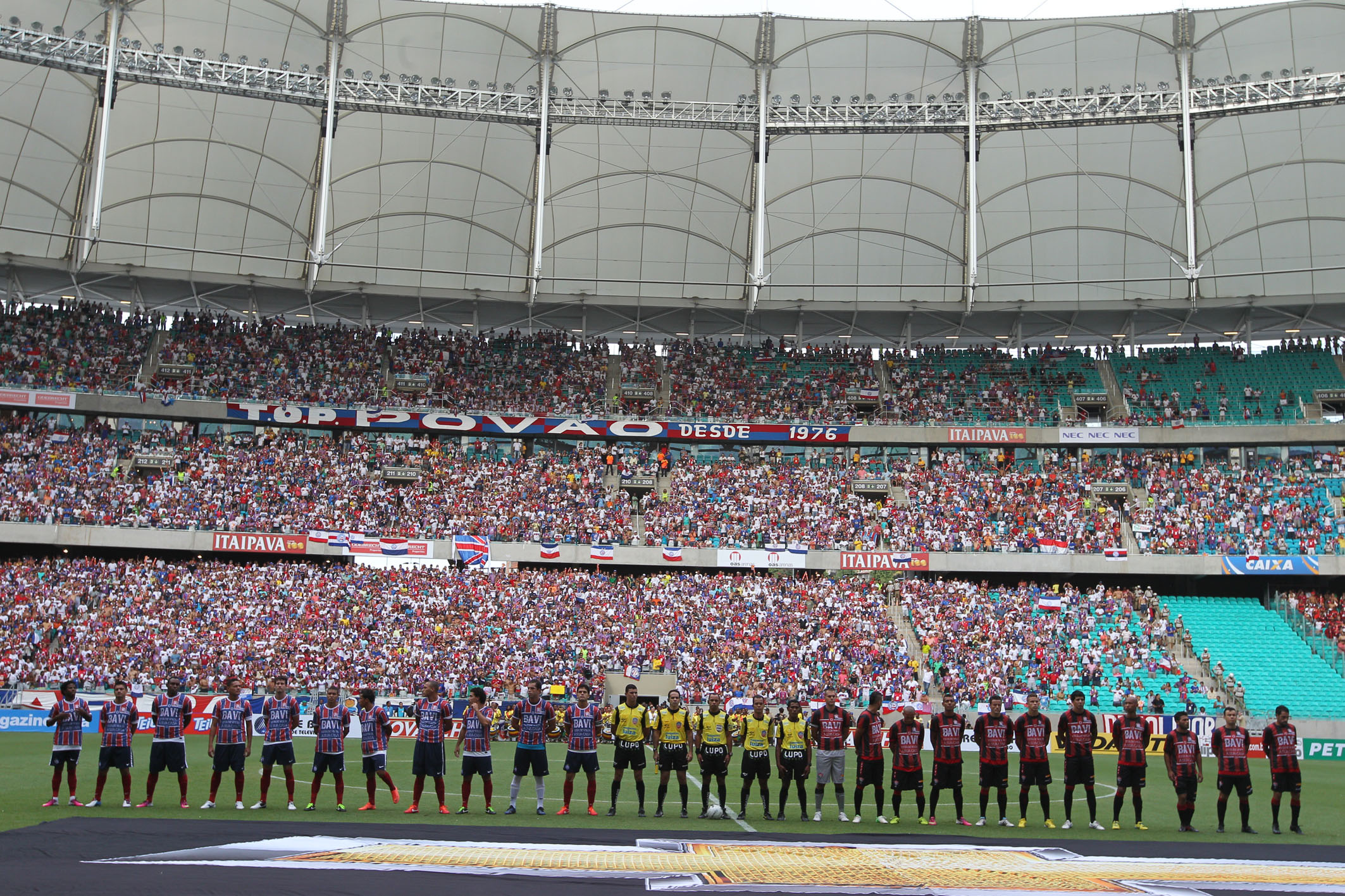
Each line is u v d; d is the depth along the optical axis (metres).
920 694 45.69
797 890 11.23
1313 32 54.59
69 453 54.91
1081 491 58.41
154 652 45.53
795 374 66.12
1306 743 43.69
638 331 68.31
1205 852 15.23
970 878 12.23
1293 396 61.12
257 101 56.78
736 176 61.22
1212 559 53.81
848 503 58.12
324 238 53.28
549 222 62.41
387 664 46.34
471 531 54.97
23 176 55.72
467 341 66.12
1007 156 59.94
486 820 17.78
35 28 49.09
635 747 19.41
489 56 57.62
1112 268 61.66
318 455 58.38
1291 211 58.47
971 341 68.75
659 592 52.62
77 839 13.74
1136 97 53.72
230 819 16.62
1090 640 50.03
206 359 60.72
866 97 56.66
